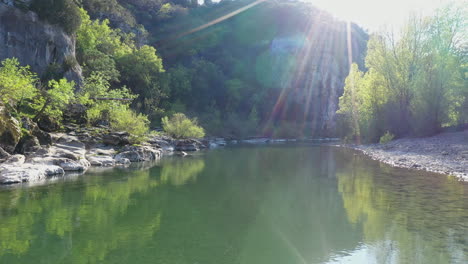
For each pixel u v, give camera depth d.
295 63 103.56
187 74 87.19
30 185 13.23
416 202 11.00
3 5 27.83
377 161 24.03
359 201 11.34
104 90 30.28
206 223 8.91
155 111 59.44
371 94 39.88
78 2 50.66
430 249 6.90
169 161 24.34
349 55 112.50
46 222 8.64
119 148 23.92
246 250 6.92
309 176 17.41
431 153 23.50
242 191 13.36
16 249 6.75
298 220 9.26
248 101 94.12
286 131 85.06
